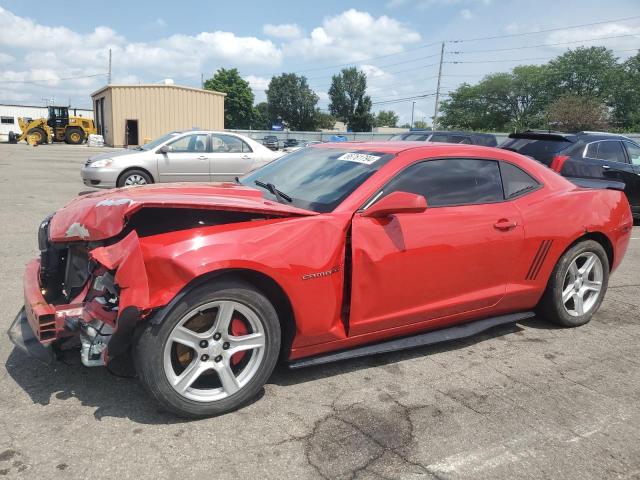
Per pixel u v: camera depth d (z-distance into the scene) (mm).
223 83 92312
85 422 2777
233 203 3057
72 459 2475
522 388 3404
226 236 2832
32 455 2490
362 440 2744
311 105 100750
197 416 2840
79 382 3180
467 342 4137
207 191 3545
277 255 2906
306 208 3389
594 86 68500
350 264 3223
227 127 93938
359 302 3262
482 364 3744
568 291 4418
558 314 4375
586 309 4555
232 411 2959
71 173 16359
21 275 5242
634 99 66062
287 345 3160
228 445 2643
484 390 3355
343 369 3561
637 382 3555
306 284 3016
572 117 48250
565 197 4250
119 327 2555
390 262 3311
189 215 3182
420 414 3029
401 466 2551
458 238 3596
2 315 4176
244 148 12023
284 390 3230
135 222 3107
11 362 3404
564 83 70438
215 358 2852
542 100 71250
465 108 78812
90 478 2352
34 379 3197
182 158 11328
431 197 3615
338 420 2922
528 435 2867
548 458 2672
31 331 3094
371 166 3590
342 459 2578
